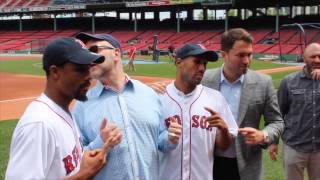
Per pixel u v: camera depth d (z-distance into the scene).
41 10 72.50
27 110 2.85
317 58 5.35
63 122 2.90
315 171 5.80
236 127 4.25
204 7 60.28
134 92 3.71
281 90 5.84
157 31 69.69
